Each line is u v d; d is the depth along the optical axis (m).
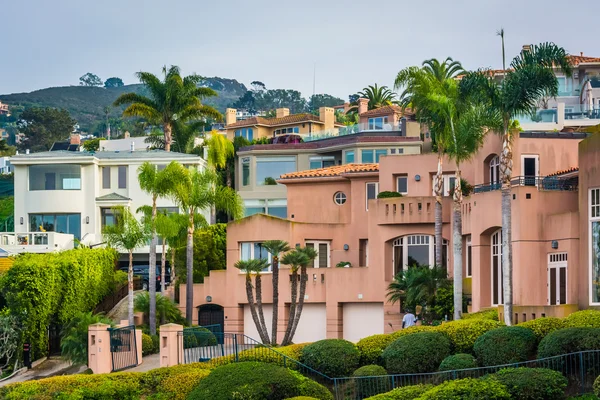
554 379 36.41
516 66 48.94
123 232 59.47
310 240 65.69
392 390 39.22
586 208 47.47
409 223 59.78
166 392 42.56
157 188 61.22
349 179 68.50
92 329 49.66
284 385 40.72
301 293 57.78
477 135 52.41
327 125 120.69
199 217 64.88
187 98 93.19
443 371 40.72
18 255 64.94
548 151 55.91
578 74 90.94
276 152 88.19
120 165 83.50
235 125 122.44
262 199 87.56
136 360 52.22
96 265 63.88
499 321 46.00
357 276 60.59
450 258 59.44
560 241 49.25
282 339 62.09
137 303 62.16
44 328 58.06
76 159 82.62
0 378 54.31
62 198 82.12
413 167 65.31
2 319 56.03
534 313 46.00
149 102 93.50
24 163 82.81
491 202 52.97
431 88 54.16
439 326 44.91
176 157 83.69
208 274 67.88
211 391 40.62
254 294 63.31
